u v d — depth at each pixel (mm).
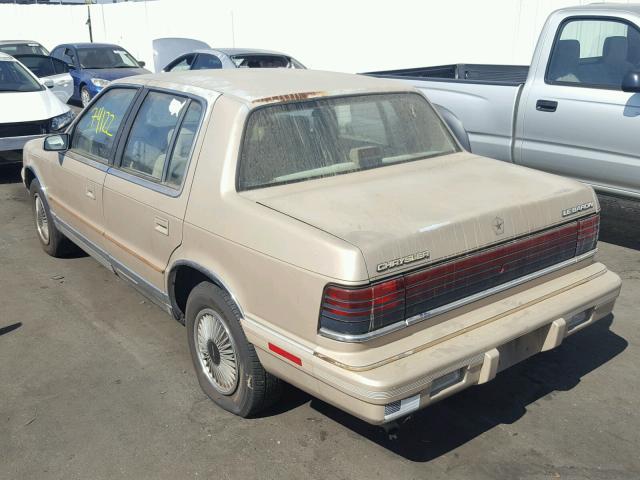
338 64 14047
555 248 3398
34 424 3566
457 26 11414
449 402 3701
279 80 3924
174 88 3973
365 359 2727
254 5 15875
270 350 3051
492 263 3107
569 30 5914
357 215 3033
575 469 3146
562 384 3867
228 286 3264
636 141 5395
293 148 3516
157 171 3898
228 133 3412
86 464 3244
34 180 5793
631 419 3531
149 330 4609
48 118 8469
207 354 3654
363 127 3820
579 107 5723
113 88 4676
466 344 2914
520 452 3275
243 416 3551
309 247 2822
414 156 3939
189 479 3129
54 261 5930
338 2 13648
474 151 6742
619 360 4117
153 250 3922
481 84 6531
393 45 12656
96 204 4547
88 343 4441
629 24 5488
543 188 3506
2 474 3182
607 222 6770
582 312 3447
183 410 3668
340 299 2713
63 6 23594
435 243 2893
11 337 4539
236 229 3176
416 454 3277
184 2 18156
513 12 10547
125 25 20969
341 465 3205
